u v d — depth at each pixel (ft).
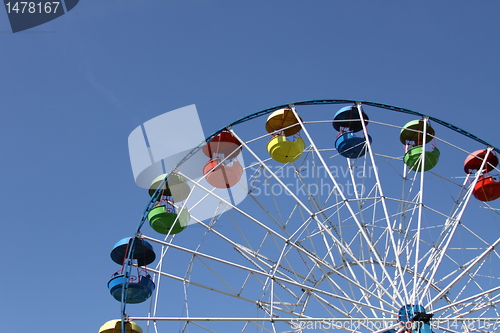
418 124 102.99
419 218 87.04
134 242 89.40
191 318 82.69
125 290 85.15
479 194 101.91
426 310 82.43
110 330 92.07
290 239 89.25
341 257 93.15
